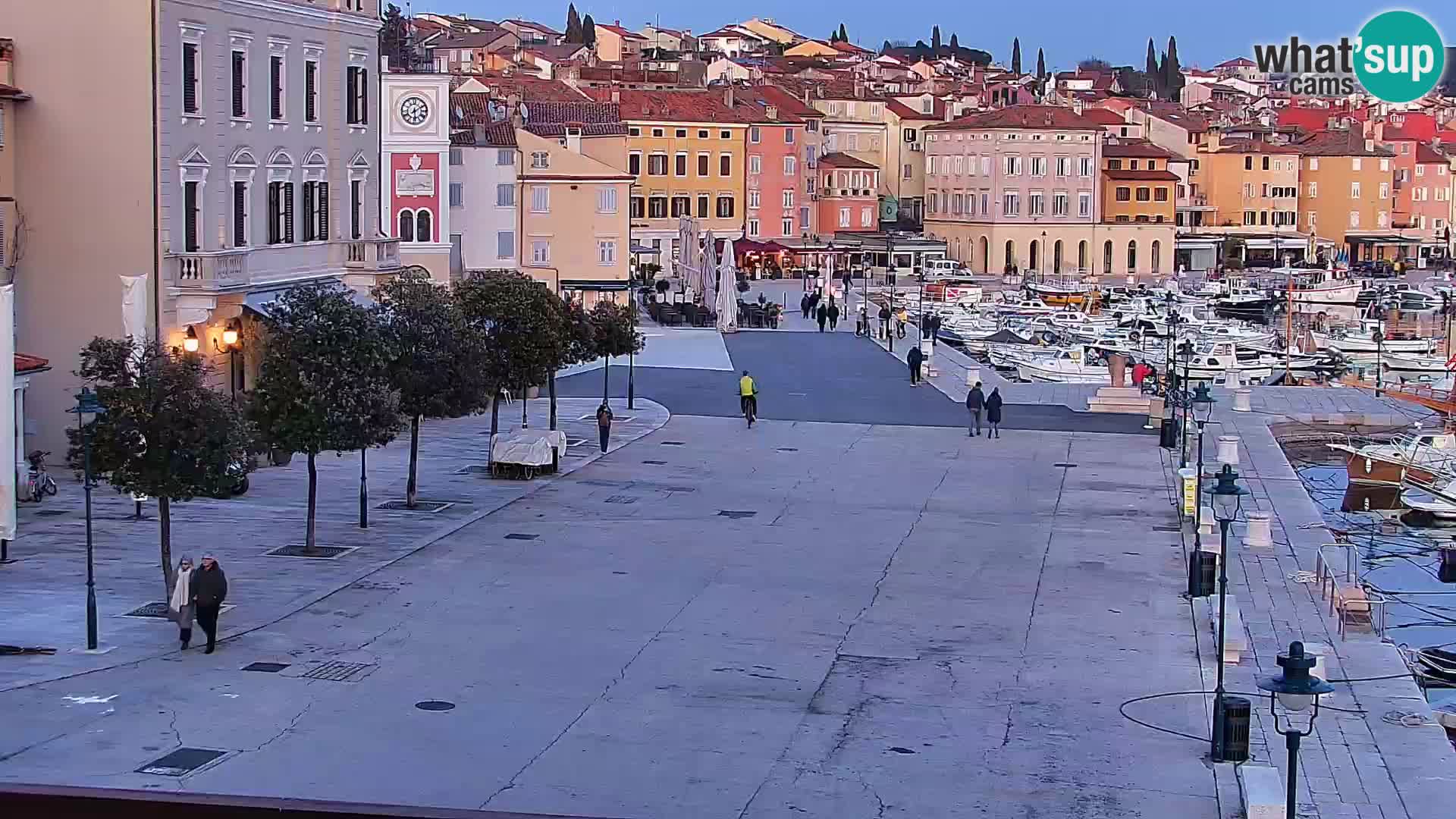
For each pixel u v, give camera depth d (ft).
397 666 114.42
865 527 170.19
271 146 208.03
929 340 382.83
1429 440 245.04
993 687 113.29
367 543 153.89
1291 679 78.07
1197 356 370.73
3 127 181.16
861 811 88.79
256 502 171.22
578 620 129.08
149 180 183.42
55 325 184.96
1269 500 191.42
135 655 114.01
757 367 325.42
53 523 155.74
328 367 143.64
